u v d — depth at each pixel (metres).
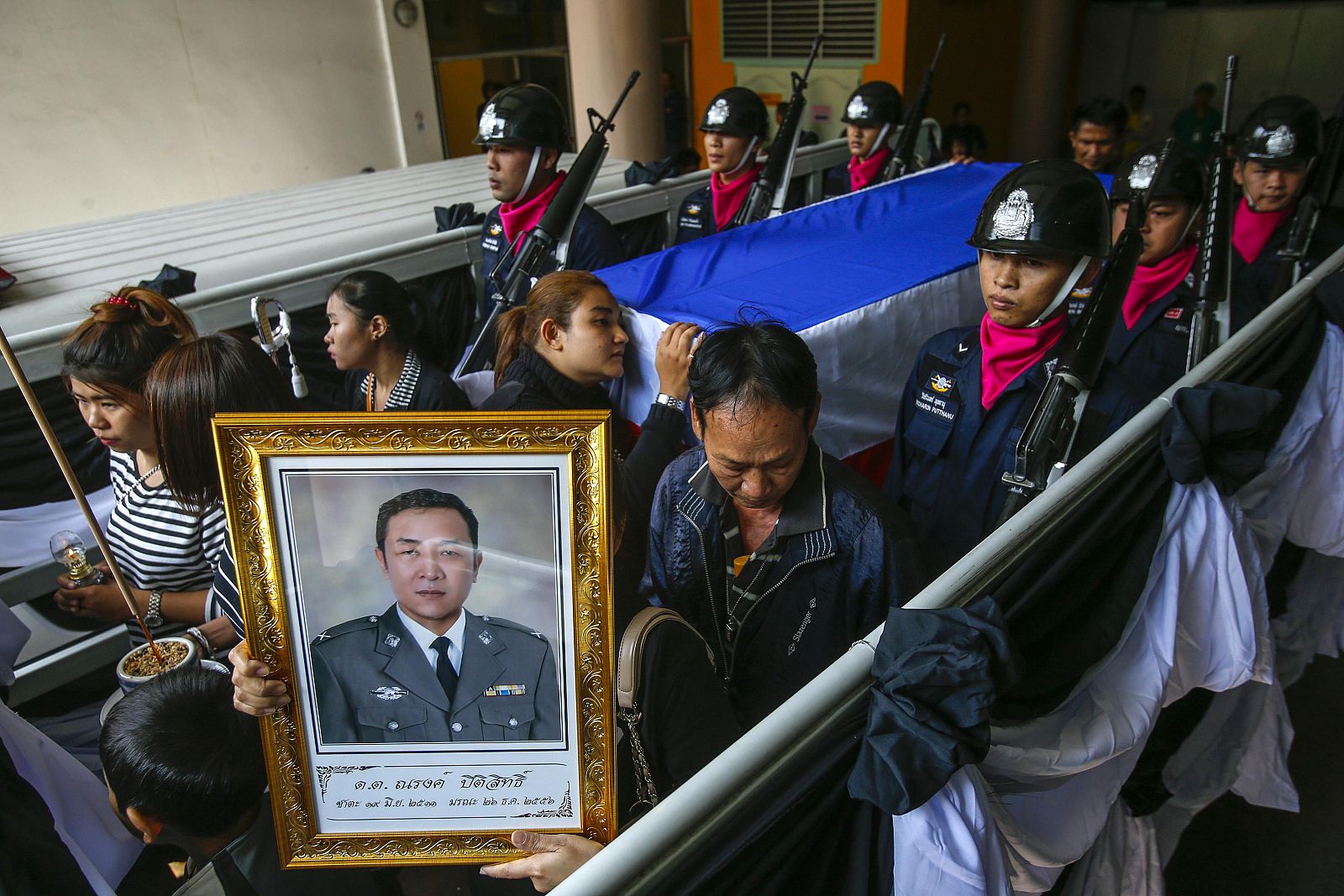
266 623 0.77
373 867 0.85
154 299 1.41
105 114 6.70
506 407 1.49
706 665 0.94
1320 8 8.07
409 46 7.97
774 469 1.03
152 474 1.49
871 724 0.75
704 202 3.43
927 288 1.81
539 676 0.79
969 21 8.15
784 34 8.35
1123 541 1.21
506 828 0.83
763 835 0.70
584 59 5.23
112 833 1.26
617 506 0.92
